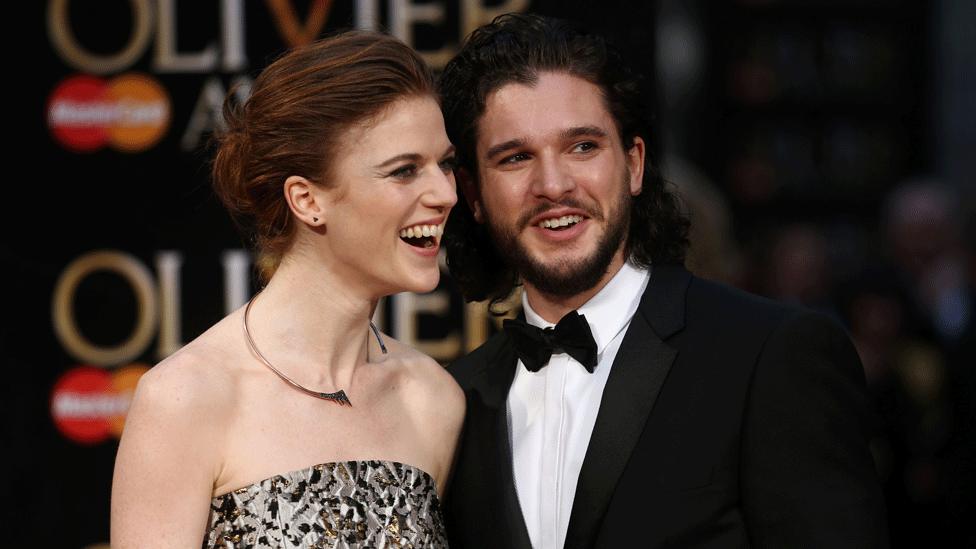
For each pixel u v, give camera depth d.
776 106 21.72
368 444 8.46
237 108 8.48
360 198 8.12
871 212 21.80
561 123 8.80
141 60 12.49
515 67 8.98
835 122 21.83
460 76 9.20
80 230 12.57
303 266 8.42
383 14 12.26
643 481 8.38
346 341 8.59
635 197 9.52
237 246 12.48
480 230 9.98
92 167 12.54
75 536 12.56
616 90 9.11
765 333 8.49
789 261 19.25
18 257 12.57
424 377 9.19
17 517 12.56
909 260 18.34
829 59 21.80
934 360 16.34
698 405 8.45
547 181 8.75
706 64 21.59
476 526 8.98
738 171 21.67
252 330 8.39
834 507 8.09
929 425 16.11
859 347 16.78
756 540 8.23
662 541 8.24
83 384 12.60
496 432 9.05
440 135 8.34
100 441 12.61
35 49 12.52
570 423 8.86
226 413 8.02
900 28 21.86
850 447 8.30
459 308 12.38
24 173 12.56
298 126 8.09
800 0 21.69
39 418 12.59
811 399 8.27
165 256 12.53
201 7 12.43
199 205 12.49
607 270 9.15
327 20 12.32
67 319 12.58
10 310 12.59
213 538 7.92
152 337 12.57
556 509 8.71
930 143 21.86
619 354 8.82
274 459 8.05
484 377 9.46
